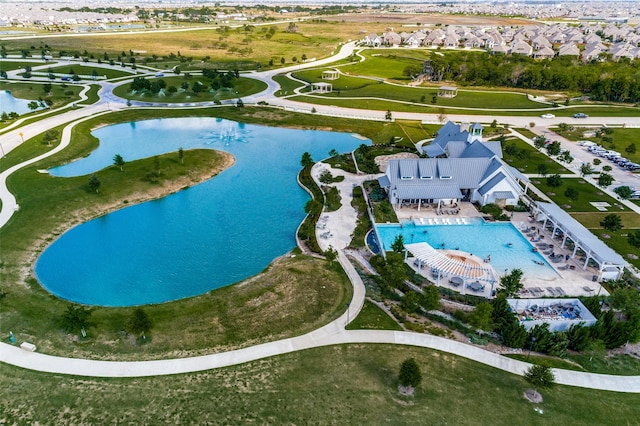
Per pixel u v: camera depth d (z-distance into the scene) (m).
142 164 107.50
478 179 88.62
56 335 54.75
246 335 55.12
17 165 106.44
